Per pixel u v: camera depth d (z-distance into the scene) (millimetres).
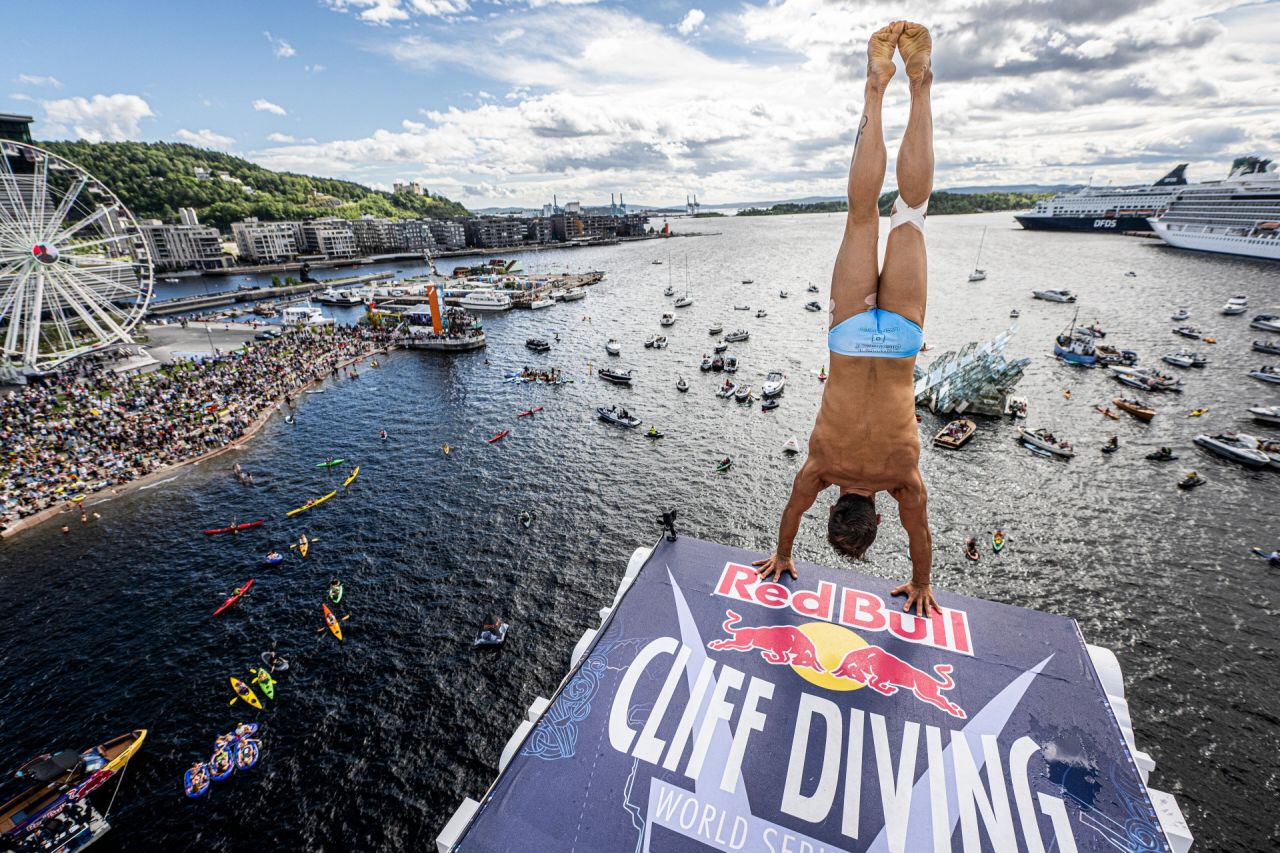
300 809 25953
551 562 41531
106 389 76375
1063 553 40844
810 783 6391
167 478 55531
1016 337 92750
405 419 69500
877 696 7262
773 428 62781
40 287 79000
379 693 31344
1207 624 34500
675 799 6332
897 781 6363
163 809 26016
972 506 46594
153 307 137000
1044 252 183250
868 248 7031
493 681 31969
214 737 29188
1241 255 150750
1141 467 51750
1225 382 70562
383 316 124875
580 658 8805
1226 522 43750
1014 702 7094
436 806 26078
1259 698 29938
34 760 26547
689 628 8359
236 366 88250
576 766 6723
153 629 36406
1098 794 6117
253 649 34500
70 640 35812
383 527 46562
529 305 134750
